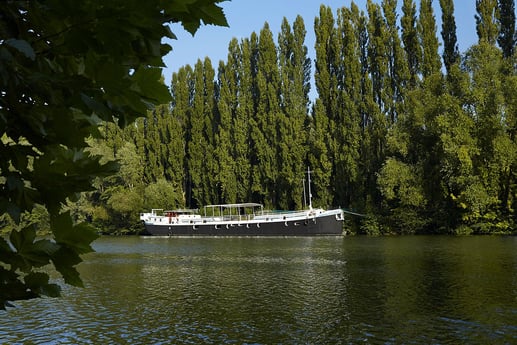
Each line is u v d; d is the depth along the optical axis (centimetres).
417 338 1092
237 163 5800
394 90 4838
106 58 151
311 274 2047
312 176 5175
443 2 4825
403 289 1636
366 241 3791
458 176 3991
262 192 5541
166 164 6412
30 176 160
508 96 3831
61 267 166
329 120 5162
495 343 1045
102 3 141
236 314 1363
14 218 154
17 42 131
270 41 5706
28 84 145
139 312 1408
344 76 5072
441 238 3806
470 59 4009
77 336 1176
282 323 1254
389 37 4888
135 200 5869
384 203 4709
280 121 5356
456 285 1666
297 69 5556
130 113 158
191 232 5228
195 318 1327
